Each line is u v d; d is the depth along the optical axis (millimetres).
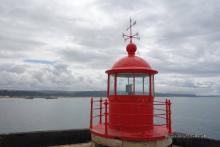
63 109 125000
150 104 7117
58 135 9719
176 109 141625
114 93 7211
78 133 10117
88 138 10289
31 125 52906
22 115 83188
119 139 6508
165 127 8047
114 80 7266
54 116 79000
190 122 65312
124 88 7117
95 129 7348
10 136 8773
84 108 134625
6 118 70562
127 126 6926
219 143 8594
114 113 7141
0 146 8500
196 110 133000
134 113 6922
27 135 9141
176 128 50656
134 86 7070
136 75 7109
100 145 6977
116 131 7012
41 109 124250
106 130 6738
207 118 80125
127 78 7148
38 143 9320
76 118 70438
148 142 6473
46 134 9508
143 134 6680
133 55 7508
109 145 6656
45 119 67750
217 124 60969
